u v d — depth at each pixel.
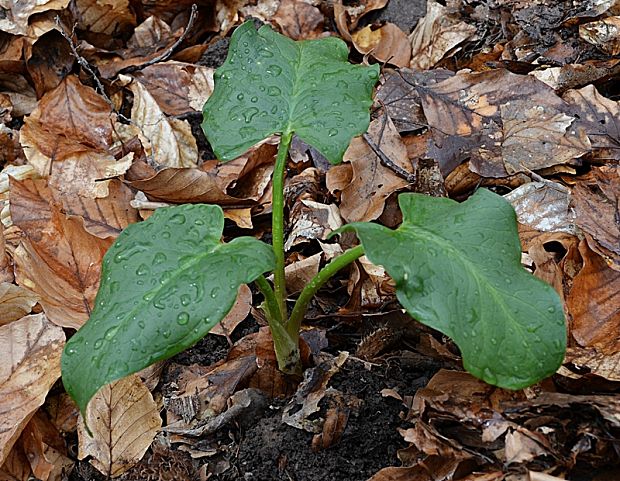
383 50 1.12
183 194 0.98
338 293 0.93
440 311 0.75
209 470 0.83
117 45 1.19
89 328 0.77
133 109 1.08
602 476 0.77
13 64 1.11
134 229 0.80
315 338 0.88
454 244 0.77
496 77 1.01
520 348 0.75
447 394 0.81
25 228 0.96
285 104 0.85
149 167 1.03
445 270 0.76
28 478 0.84
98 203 0.99
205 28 1.21
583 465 0.78
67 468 0.85
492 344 0.75
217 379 0.87
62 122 1.08
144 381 0.88
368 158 0.98
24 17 1.10
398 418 0.83
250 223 0.98
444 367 0.85
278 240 0.83
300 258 0.95
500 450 0.78
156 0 1.20
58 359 0.86
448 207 0.80
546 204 0.94
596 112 0.98
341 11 1.15
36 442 0.84
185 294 0.76
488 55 1.07
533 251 0.87
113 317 0.76
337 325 0.90
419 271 0.75
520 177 0.97
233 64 0.87
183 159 1.05
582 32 1.04
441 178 0.97
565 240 0.91
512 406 0.79
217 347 0.90
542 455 0.77
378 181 0.97
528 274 0.77
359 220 0.96
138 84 1.08
